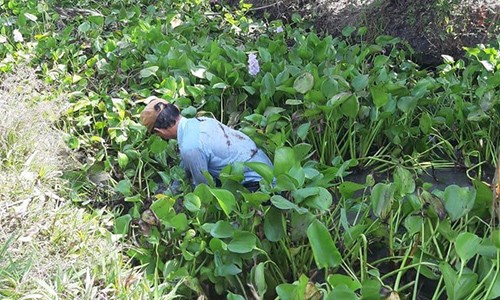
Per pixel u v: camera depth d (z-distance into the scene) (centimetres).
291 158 282
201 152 318
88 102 402
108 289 249
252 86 401
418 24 497
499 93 375
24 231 273
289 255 280
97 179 348
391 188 275
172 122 322
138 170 362
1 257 248
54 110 387
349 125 373
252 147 329
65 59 473
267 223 278
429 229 279
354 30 497
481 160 383
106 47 469
